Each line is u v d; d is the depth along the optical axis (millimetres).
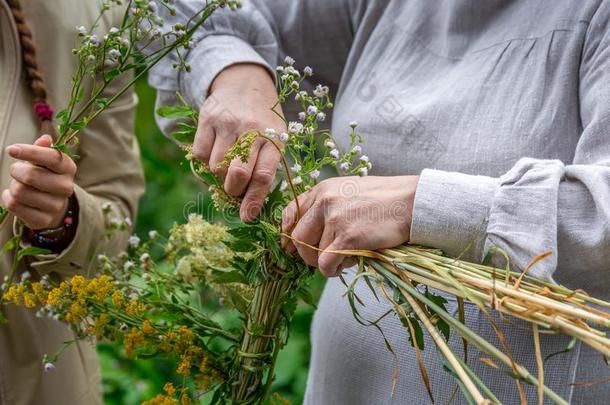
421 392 964
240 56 1135
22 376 1267
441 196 856
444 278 818
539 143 913
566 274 866
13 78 1209
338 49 1304
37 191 1066
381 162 1054
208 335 1081
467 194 853
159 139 2945
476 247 851
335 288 1132
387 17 1137
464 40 1032
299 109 1337
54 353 1301
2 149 1182
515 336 913
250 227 955
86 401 1385
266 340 1023
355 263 928
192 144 1101
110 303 1108
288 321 1047
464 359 893
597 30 888
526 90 935
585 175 824
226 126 1020
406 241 900
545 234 809
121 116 1403
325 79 1337
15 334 1246
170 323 1100
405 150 1021
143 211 2801
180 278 1120
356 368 1044
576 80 916
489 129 946
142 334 1032
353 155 965
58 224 1197
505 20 996
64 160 1044
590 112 883
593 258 830
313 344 1188
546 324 758
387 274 867
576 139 913
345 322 1069
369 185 895
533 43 947
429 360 957
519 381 770
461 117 973
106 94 1354
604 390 907
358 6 1243
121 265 1213
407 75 1072
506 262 822
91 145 1345
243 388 1037
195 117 1099
